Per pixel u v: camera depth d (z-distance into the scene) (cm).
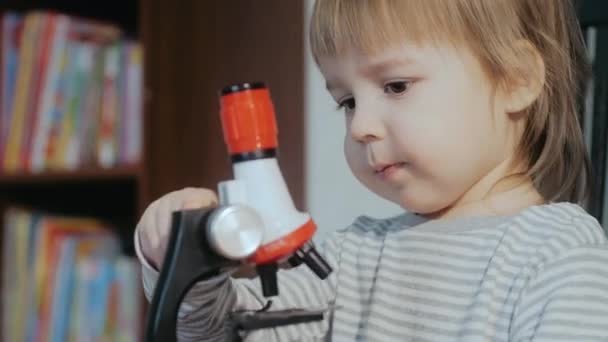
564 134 74
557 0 75
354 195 117
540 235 66
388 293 73
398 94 67
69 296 136
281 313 53
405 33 66
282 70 124
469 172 69
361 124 67
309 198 123
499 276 66
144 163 132
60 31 133
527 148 74
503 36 69
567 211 69
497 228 69
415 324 71
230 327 53
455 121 67
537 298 62
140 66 134
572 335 59
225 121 53
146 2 131
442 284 70
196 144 131
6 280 140
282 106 124
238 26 128
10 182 137
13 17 134
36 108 133
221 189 53
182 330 62
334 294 78
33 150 133
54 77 133
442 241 72
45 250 138
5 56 133
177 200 58
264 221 52
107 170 132
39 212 149
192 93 132
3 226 148
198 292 59
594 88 82
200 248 51
